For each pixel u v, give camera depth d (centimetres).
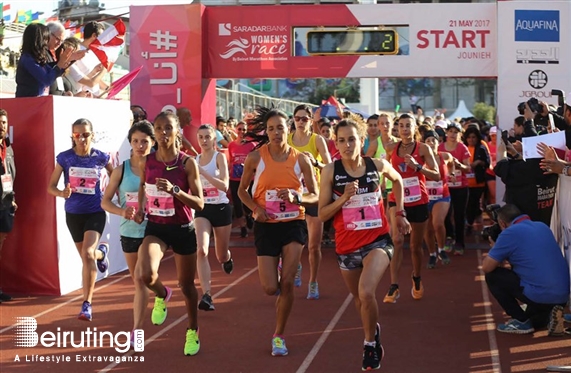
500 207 798
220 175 826
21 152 918
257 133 932
